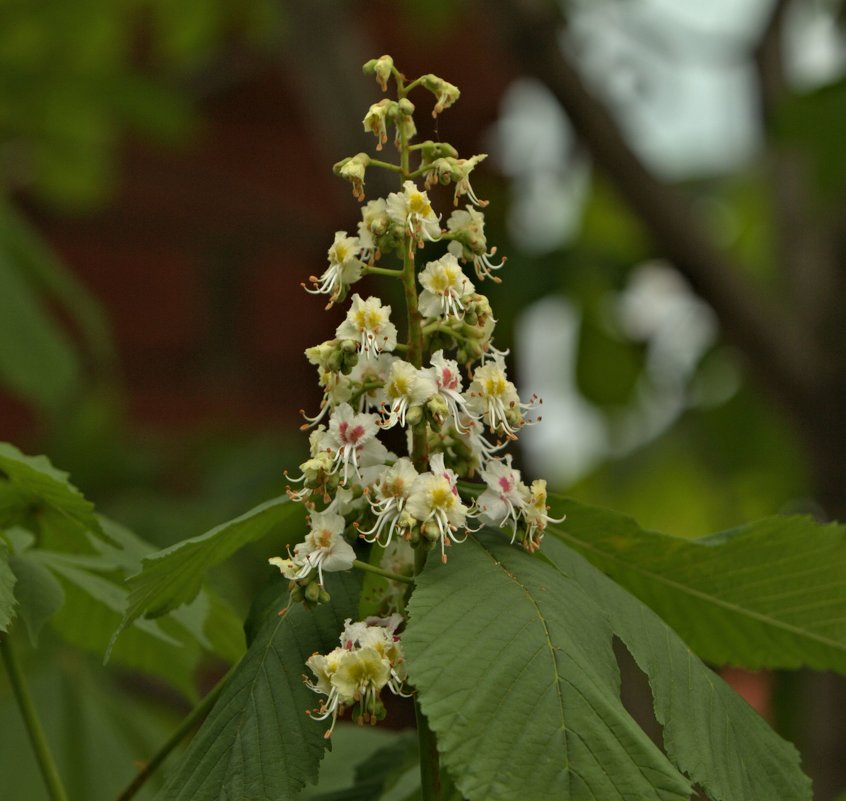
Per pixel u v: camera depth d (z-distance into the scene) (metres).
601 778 1.16
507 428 1.23
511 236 3.15
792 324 2.57
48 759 1.37
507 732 1.16
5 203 2.15
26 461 1.32
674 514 4.18
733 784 1.22
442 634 1.18
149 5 3.45
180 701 2.43
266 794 1.22
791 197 2.70
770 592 1.34
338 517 1.21
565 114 2.48
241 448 3.41
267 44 3.58
